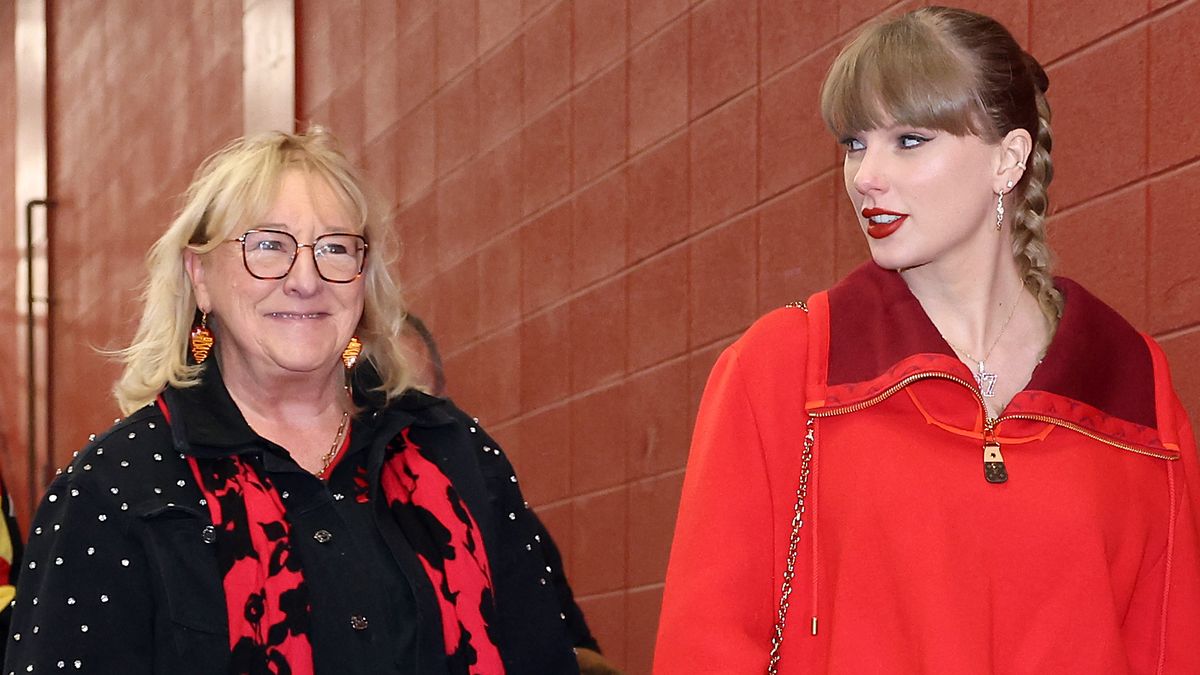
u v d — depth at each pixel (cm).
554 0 482
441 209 548
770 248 377
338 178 210
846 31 356
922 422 192
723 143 398
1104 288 290
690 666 184
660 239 422
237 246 202
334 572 196
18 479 1001
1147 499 195
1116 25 292
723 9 402
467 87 532
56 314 987
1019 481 188
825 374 196
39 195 1009
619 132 444
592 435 448
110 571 184
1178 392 273
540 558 221
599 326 448
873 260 206
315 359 202
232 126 729
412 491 209
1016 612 185
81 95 962
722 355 206
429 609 197
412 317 293
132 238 865
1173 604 196
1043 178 203
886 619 185
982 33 193
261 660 185
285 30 676
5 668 184
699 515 193
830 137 358
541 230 482
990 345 199
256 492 196
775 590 193
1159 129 281
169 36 821
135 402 204
